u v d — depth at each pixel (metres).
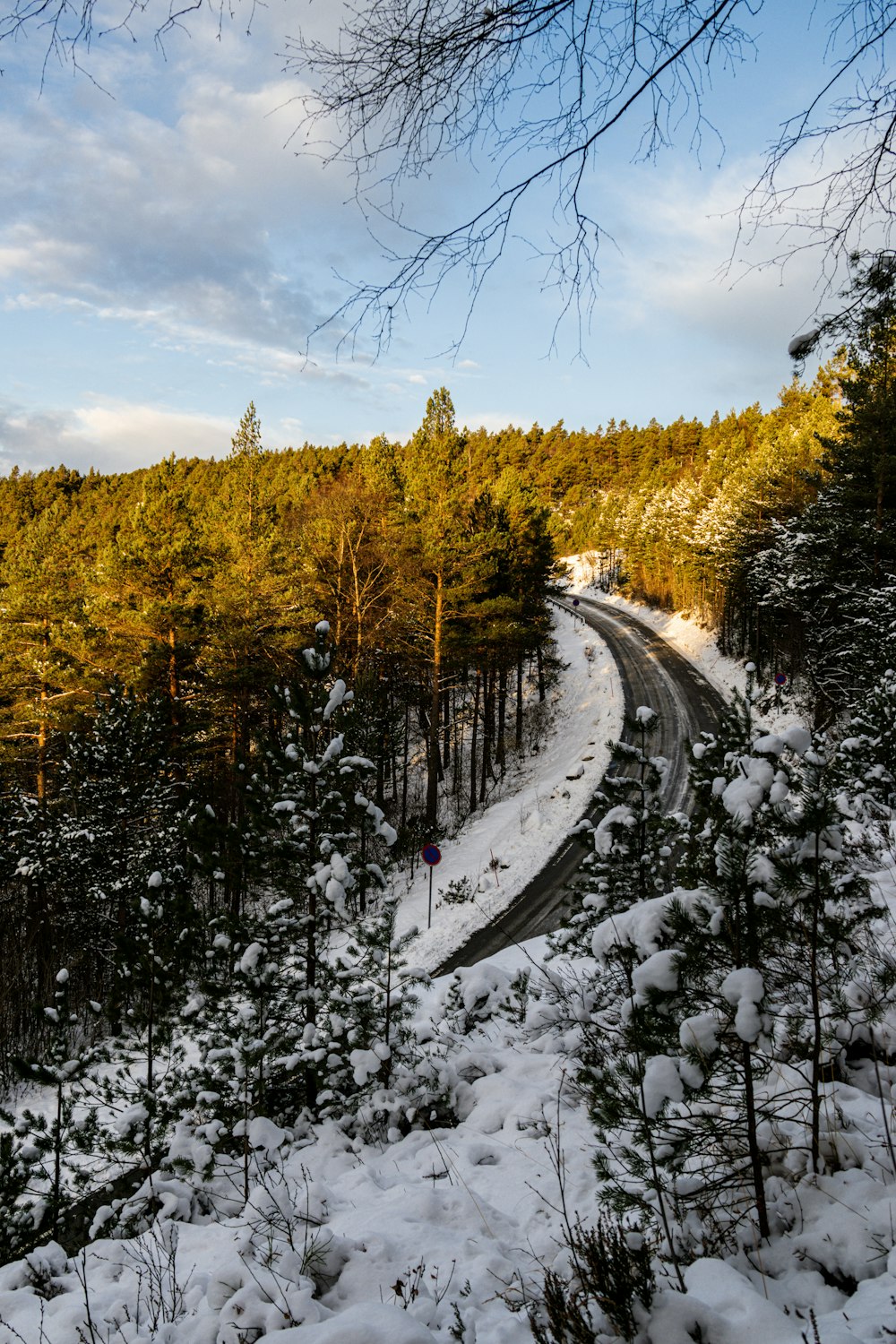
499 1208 4.55
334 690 7.69
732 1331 2.50
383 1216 4.57
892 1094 4.36
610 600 73.44
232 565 24.08
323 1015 7.51
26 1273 4.83
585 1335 2.63
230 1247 4.61
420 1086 6.68
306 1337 2.86
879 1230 3.06
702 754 5.75
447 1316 3.36
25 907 20.45
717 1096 4.10
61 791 19.80
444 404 31.22
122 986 8.99
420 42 2.09
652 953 3.58
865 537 21.61
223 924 7.62
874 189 2.35
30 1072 7.47
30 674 22.67
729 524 42.06
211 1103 6.34
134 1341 3.53
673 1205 3.55
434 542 24.58
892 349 2.84
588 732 34.88
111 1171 7.86
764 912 3.37
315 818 7.51
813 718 26.67
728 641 45.81
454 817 29.17
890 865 7.70
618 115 2.28
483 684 37.00
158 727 18.86
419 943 17.58
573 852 22.09
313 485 44.53
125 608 22.73
